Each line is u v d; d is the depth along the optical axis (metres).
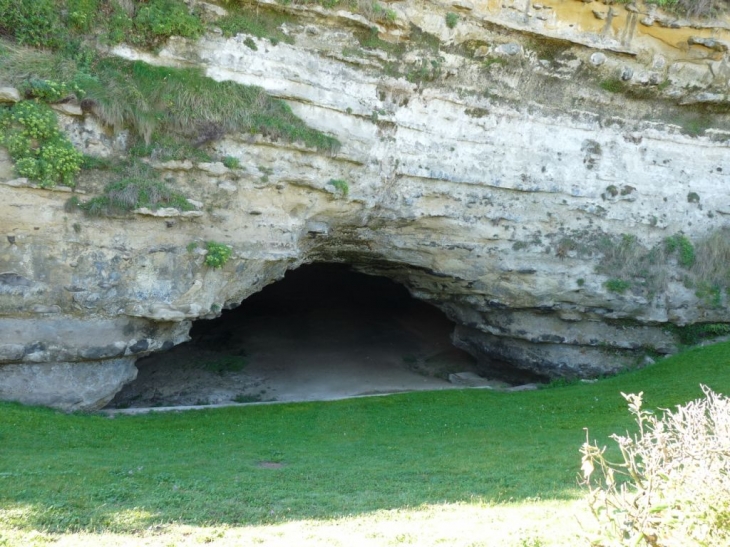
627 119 18.25
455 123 16.58
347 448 12.32
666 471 6.09
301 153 14.48
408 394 17.55
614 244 18.28
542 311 18.88
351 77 15.33
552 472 10.44
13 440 10.80
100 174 12.72
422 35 15.78
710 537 5.55
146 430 12.80
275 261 15.07
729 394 14.43
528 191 17.39
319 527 7.81
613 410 14.77
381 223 16.88
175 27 13.42
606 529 6.21
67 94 12.30
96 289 12.86
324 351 22.23
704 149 18.91
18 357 12.45
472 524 7.89
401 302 26.08
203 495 8.80
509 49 16.47
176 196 13.27
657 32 17.42
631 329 19.16
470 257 17.91
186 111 13.35
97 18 13.05
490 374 21.27
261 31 14.29
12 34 12.45
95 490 8.65
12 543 6.86
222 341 21.84
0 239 12.04
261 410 15.38
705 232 18.86
